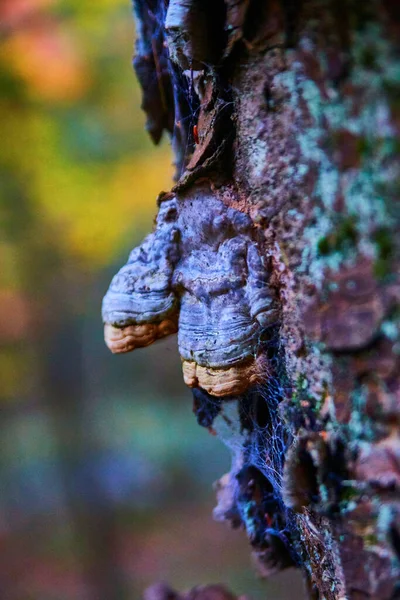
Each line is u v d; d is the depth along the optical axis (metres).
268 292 0.49
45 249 1.64
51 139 1.40
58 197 1.48
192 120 0.55
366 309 0.46
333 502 0.47
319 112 0.47
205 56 0.49
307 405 0.48
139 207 1.49
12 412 1.98
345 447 0.47
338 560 0.48
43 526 1.75
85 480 1.84
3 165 1.43
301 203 0.48
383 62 0.46
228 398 0.53
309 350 0.48
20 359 1.91
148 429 2.07
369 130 0.46
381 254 0.46
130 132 1.42
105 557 1.62
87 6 1.22
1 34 1.21
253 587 1.39
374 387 0.46
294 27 0.47
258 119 0.49
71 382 1.95
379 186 0.46
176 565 1.55
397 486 0.46
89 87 1.32
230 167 0.50
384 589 0.46
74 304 1.88
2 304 1.83
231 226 0.50
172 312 0.52
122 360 2.20
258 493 0.55
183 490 1.87
